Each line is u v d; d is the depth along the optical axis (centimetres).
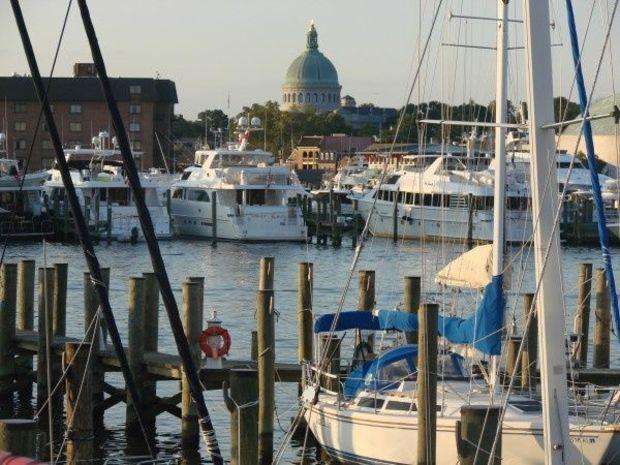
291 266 10125
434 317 3033
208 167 12431
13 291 4444
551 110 2267
